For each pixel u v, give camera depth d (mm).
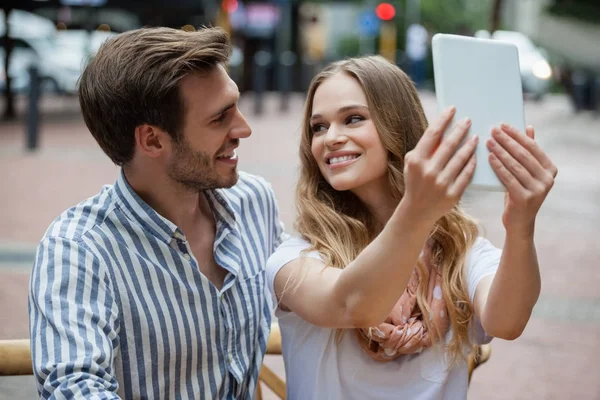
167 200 1931
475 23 45656
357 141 1968
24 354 2043
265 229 2205
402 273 1586
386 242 1563
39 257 1799
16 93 20234
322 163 2033
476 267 1998
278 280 1969
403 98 2018
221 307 1933
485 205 8422
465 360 2018
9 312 4680
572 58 23094
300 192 2100
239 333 2002
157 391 1860
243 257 2068
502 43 1573
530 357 4500
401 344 1919
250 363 2062
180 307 1874
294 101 23484
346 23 45781
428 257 2025
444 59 1536
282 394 2311
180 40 1813
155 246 1877
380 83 1989
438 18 45531
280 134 14195
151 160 1880
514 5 28000
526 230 1602
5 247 6008
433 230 2010
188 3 24375
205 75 1815
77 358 1678
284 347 2070
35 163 10266
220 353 1938
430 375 1973
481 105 1528
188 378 1897
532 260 1671
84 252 1794
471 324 2029
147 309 1841
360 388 1975
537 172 1500
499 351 4598
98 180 9047
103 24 24141
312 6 38656
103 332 1743
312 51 41312
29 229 6594
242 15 28234
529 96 25156
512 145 1485
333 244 1967
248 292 2043
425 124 2055
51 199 7867
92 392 1650
